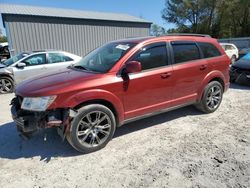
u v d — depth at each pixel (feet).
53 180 9.68
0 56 63.82
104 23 66.08
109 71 12.14
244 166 10.32
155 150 11.92
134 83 12.59
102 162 10.93
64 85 11.00
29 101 10.85
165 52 14.08
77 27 62.18
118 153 11.71
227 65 17.56
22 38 55.57
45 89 10.80
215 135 13.52
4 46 64.39
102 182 9.47
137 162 10.85
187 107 18.60
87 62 14.37
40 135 13.76
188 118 16.29
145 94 13.17
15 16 53.98
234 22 142.72
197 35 16.44
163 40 14.17
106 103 12.16
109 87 11.79
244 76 26.55
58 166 10.68
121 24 68.90
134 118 13.17
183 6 140.87
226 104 19.57
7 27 53.67
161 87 13.75
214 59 16.61
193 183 9.25
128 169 10.32
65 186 9.28
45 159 11.28
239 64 27.66
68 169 10.43
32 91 10.97
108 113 11.96
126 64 12.06
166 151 11.79
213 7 134.72
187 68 14.85
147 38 13.96
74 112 10.94
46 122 10.75
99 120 11.84
